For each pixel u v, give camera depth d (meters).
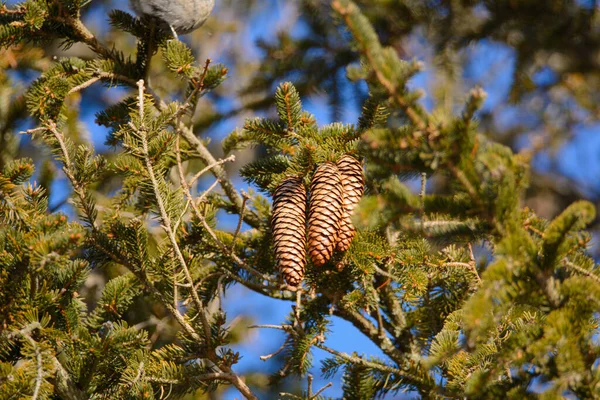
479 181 2.15
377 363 2.34
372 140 2.14
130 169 2.37
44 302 2.31
